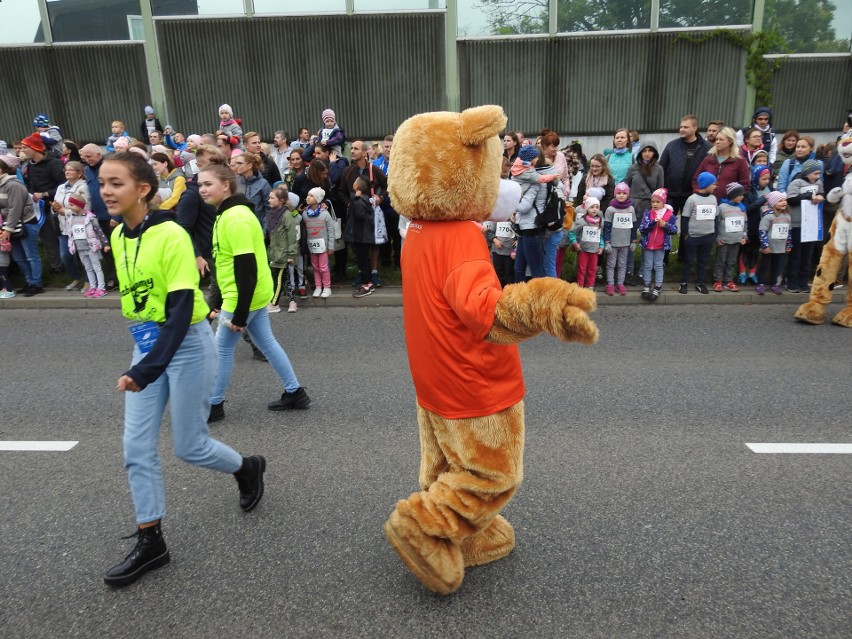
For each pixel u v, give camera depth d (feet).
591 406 15.93
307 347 21.26
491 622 8.60
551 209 23.17
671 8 43.52
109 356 20.74
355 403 16.30
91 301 27.25
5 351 21.49
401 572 9.65
